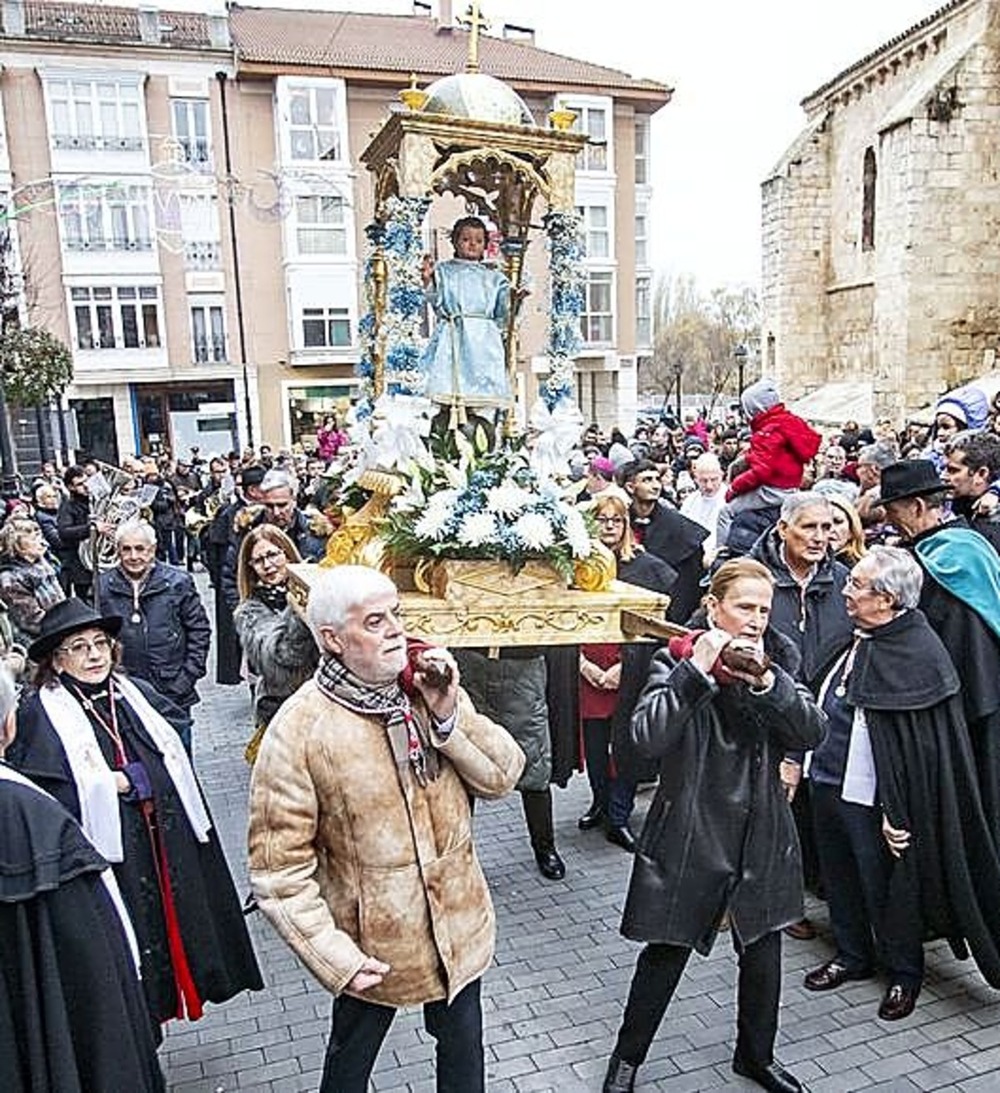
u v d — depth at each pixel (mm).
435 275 4637
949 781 3516
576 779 6152
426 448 4359
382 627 2424
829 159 27453
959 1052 3395
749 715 2963
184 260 26094
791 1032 3531
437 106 4395
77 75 24750
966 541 3896
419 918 2498
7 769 2432
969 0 21891
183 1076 3404
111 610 4992
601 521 5156
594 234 29391
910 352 22438
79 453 19062
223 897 3420
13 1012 2232
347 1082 2639
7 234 17656
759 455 5406
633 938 3031
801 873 3117
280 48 26781
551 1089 3271
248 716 7629
